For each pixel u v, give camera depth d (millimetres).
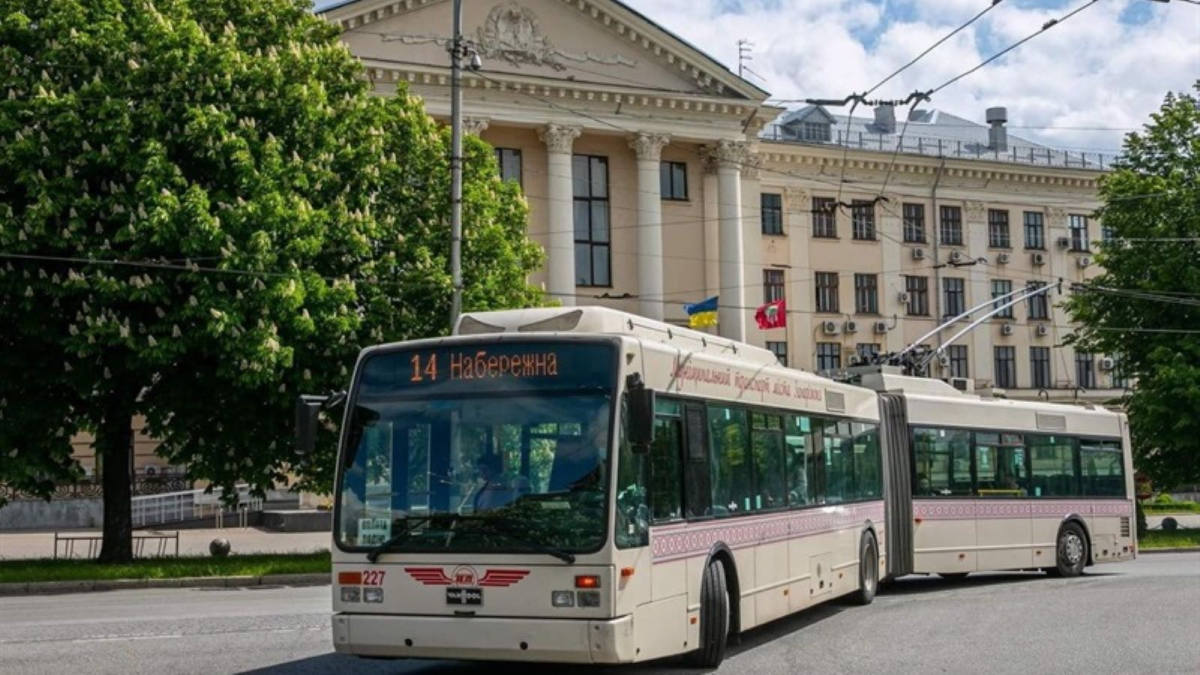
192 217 25984
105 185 26672
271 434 28938
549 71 50594
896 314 62594
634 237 53000
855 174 62281
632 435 10867
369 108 30875
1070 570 24672
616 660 10797
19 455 27406
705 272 54562
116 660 12875
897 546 20766
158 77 26984
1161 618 17047
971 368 64562
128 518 28812
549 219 50469
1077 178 67000
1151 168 46250
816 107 65938
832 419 17734
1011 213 66188
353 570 11281
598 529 10875
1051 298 67000
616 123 51938
